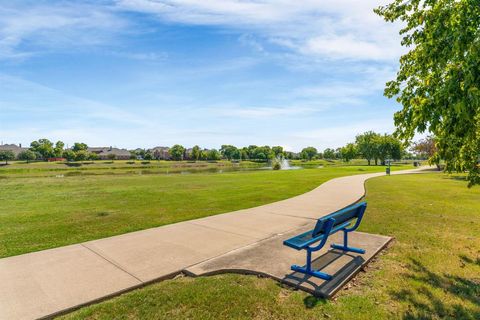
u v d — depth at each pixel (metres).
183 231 6.55
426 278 4.04
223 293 3.60
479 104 2.97
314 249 4.05
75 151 117.94
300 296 3.53
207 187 16.38
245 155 154.12
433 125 3.50
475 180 4.62
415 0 4.90
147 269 4.35
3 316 3.08
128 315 3.15
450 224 7.10
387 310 3.22
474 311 3.19
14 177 32.22
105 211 9.14
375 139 71.44
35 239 6.07
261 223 7.31
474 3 3.22
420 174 28.44
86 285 3.82
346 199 11.29
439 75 3.83
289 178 23.28
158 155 139.12
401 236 6.07
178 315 3.14
